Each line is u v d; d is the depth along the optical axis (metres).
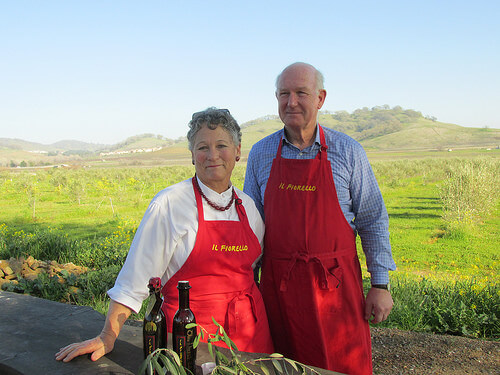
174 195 1.83
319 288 2.19
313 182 2.23
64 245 8.73
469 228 11.98
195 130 1.84
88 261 7.86
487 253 9.82
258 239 2.18
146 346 1.43
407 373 3.59
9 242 8.77
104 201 21.70
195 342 1.30
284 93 2.27
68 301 5.30
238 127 1.91
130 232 10.91
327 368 2.18
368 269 2.37
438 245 10.70
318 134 2.30
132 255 1.74
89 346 1.54
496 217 14.27
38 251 8.38
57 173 40.53
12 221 15.62
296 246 2.18
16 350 1.59
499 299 5.28
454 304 5.24
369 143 181.12
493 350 4.08
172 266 1.85
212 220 1.85
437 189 22.55
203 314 1.80
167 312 1.83
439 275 8.08
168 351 1.26
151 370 1.18
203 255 1.80
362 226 2.38
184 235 1.81
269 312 2.27
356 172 2.29
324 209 2.21
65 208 19.06
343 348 2.21
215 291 1.82
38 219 16.11
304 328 2.19
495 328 4.78
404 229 12.75
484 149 116.62
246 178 2.55
